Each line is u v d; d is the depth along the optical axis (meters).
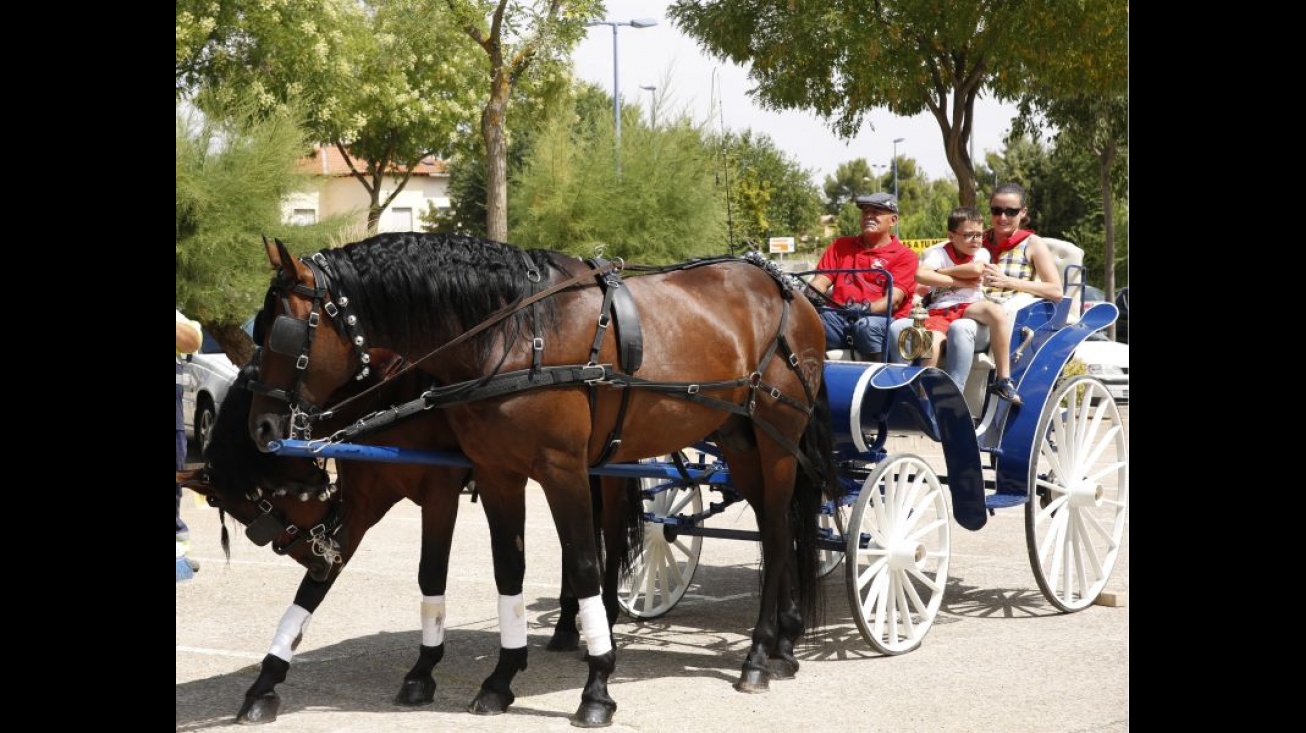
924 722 4.86
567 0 14.12
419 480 5.25
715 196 17.56
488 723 4.92
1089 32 15.32
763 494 5.82
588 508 4.87
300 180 14.24
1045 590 6.86
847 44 15.81
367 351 4.71
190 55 19.31
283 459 4.90
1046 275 7.23
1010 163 42.53
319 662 5.91
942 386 6.28
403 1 15.54
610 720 4.87
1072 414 7.11
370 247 4.74
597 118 17.94
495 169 14.62
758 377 5.59
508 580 5.08
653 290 5.33
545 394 4.75
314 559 5.07
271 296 4.61
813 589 5.86
